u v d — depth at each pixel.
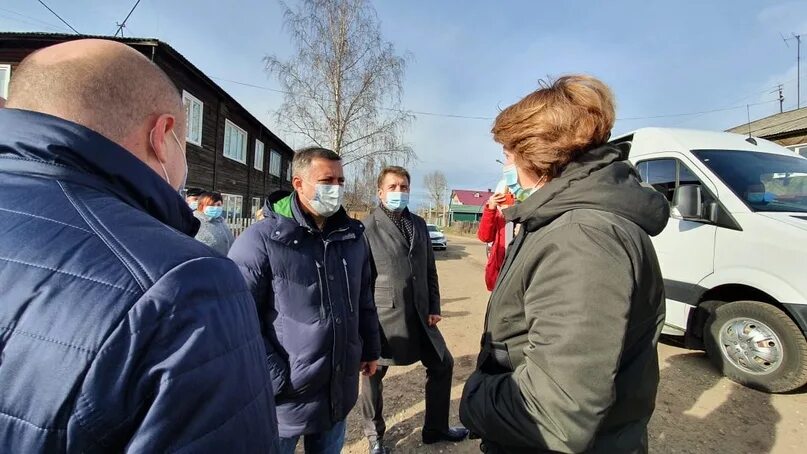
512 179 1.44
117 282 0.58
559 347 0.96
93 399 0.54
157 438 0.56
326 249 1.86
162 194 0.76
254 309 0.78
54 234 0.60
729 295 3.80
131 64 0.78
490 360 1.32
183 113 0.93
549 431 0.99
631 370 1.08
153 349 0.58
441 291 9.09
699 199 3.75
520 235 1.33
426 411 2.84
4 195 0.62
